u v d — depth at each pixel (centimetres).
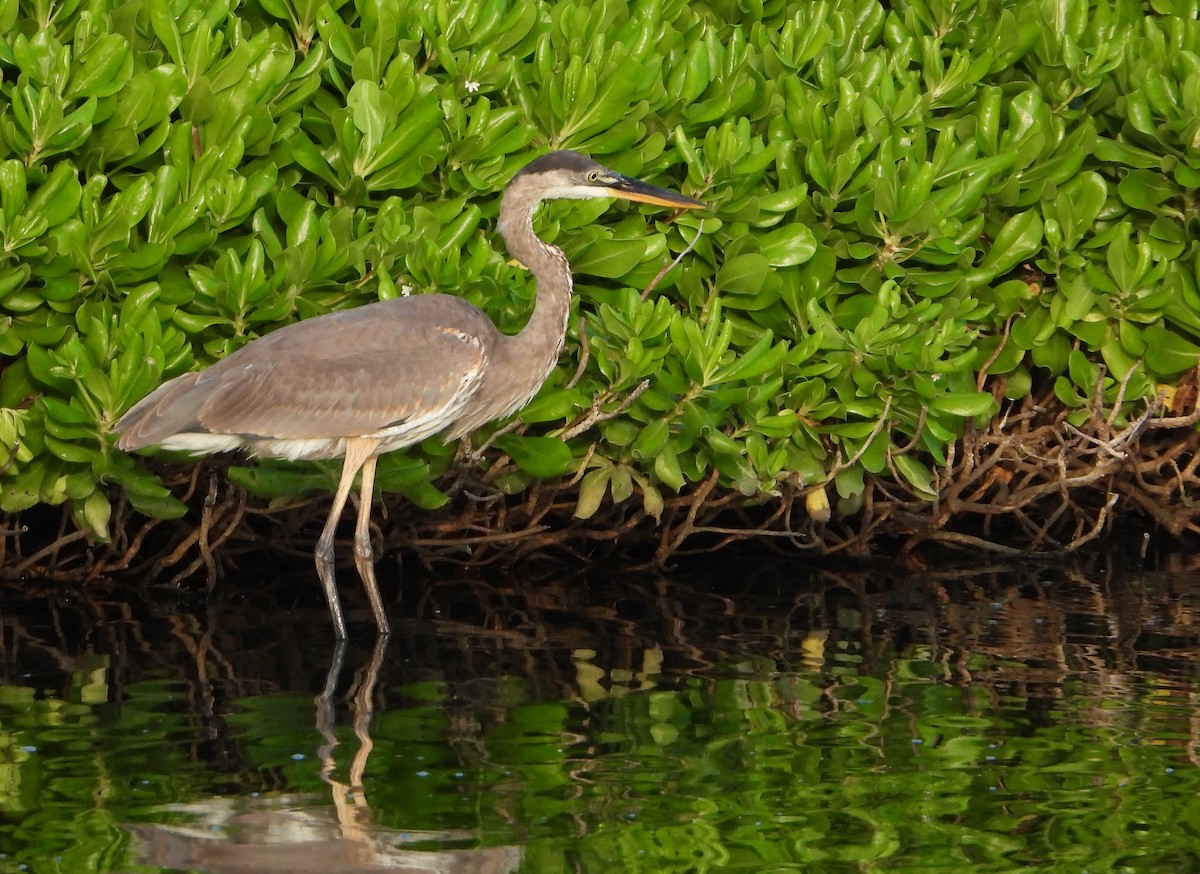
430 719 900
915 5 1345
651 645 1101
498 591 1314
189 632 1147
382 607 1200
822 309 1235
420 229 1148
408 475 1173
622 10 1279
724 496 1387
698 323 1206
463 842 702
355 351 1097
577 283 1241
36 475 1179
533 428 1275
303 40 1220
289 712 916
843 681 987
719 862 679
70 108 1120
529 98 1227
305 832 712
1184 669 1010
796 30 1281
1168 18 1374
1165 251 1276
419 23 1201
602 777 791
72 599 1262
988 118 1256
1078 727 875
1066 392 1312
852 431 1244
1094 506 1499
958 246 1250
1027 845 696
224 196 1105
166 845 695
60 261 1080
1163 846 697
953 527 1512
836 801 755
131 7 1160
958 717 898
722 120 1263
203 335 1178
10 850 687
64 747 839
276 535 1350
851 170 1205
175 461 1199
